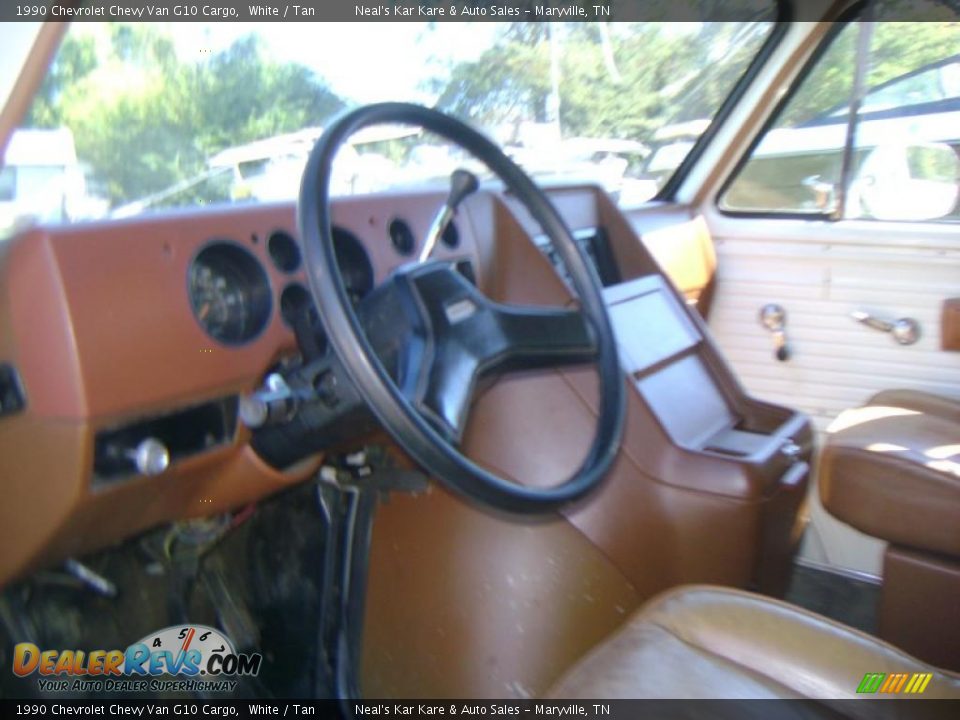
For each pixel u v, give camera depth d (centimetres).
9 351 97
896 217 222
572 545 149
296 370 114
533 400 154
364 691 150
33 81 114
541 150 212
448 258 149
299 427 112
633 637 106
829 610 193
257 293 118
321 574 154
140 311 101
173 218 109
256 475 120
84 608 123
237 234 116
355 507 155
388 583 154
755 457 143
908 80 213
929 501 152
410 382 102
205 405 112
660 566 146
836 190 230
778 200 240
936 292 217
